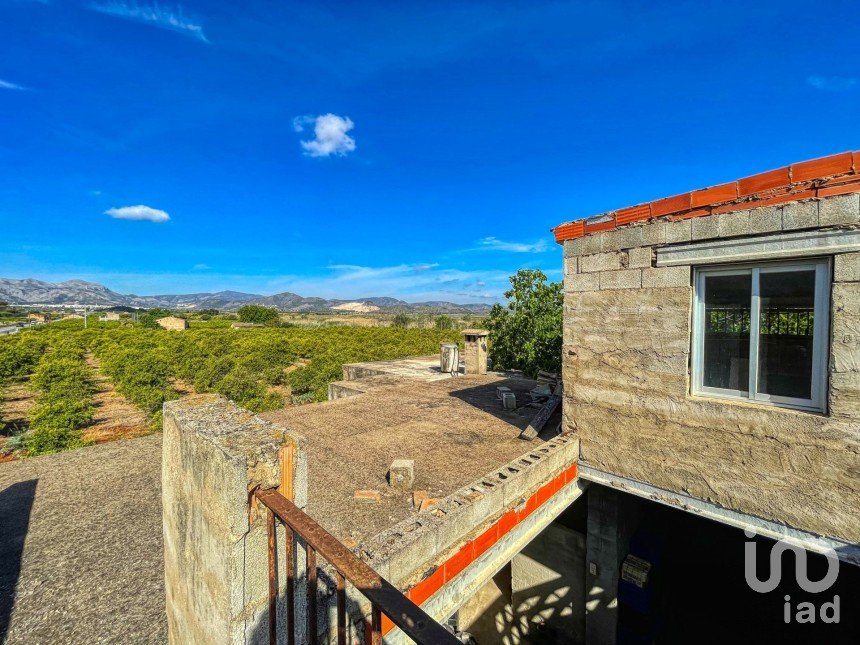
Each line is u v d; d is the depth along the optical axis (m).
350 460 5.09
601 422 4.84
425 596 2.96
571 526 6.88
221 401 2.70
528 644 7.34
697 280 4.17
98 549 3.64
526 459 4.35
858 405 3.25
